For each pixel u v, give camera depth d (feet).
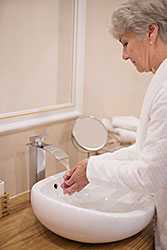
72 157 5.35
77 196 3.97
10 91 4.20
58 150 4.35
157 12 2.90
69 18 4.90
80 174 3.37
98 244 3.30
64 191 3.51
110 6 5.36
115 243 3.34
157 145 2.87
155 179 2.93
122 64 5.66
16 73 4.25
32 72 4.47
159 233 3.39
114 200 3.84
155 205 3.43
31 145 4.33
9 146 4.27
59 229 3.23
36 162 4.32
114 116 5.81
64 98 5.06
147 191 3.05
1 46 4.00
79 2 4.98
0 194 3.75
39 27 4.45
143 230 3.63
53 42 4.71
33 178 4.38
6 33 4.03
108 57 5.53
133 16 2.96
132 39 3.11
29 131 4.50
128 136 5.25
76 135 5.14
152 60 3.14
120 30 3.11
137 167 3.00
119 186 3.23
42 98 4.68
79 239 3.21
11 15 4.04
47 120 4.70
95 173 3.22
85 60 5.25
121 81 5.72
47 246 3.25
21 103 4.38
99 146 5.30
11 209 3.97
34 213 3.56
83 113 5.42
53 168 4.95
